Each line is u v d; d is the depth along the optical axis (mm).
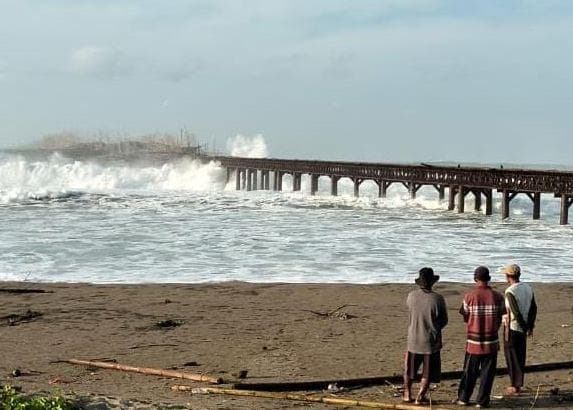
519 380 11625
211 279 25094
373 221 45500
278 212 52125
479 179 50906
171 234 37438
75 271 26531
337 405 10992
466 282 24422
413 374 11062
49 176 108938
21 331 16719
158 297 21188
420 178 59250
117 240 34844
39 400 9289
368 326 17406
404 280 25047
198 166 114250
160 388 11969
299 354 14578
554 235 38531
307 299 21094
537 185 45594
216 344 15500
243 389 11898
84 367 13562
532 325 11641
